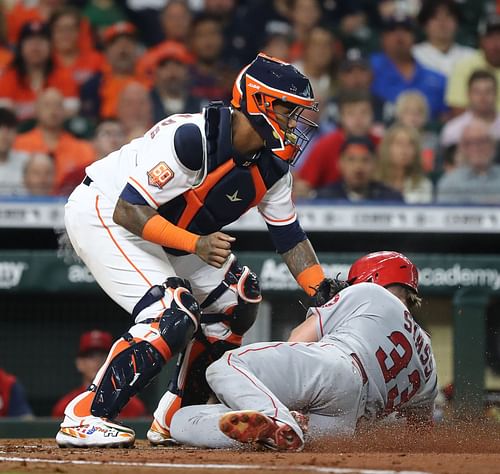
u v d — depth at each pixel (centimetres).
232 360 1590
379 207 3428
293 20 4016
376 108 3812
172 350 1672
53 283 3297
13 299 3400
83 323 3416
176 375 1891
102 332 3331
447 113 3844
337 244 3538
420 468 1252
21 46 3784
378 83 3866
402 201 3456
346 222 3425
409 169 3616
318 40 3853
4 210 3369
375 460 1366
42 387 3406
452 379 3306
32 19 3938
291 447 1505
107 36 3866
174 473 1222
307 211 3422
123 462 1361
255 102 1639
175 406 1869
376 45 3941
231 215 1744
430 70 3894
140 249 1733
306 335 1689
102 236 1736
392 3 4044
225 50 3947
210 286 1853
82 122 3731
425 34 3916
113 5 3984
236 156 1670
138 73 3850
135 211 1652
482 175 3706
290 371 1580
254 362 1577
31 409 3397
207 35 3916
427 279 3294
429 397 1744
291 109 1652
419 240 3562
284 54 3947
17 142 3638
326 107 3772
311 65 3862
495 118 3791
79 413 1673
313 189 3616
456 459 1393
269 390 1547
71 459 1421
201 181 1678
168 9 3953
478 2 3997
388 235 3525
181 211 1706
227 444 1598
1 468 1288
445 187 3688
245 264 3288
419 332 1705
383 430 1720
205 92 3862
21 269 3291
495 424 1972
